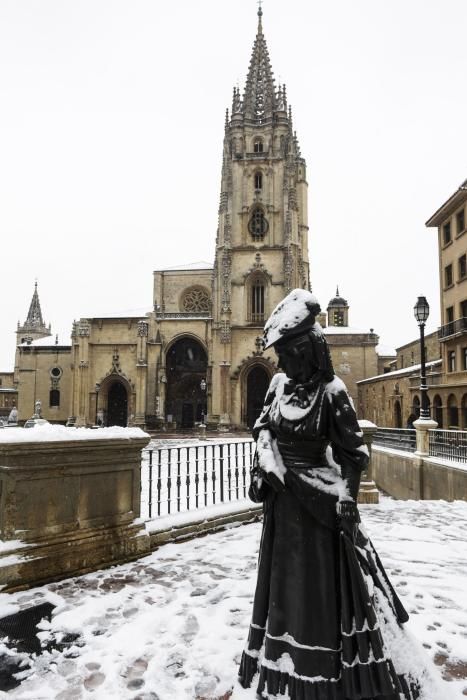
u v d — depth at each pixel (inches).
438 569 245.3
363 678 112.7
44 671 150.7
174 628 178.5
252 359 2251.5
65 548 234.1
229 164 2420.0
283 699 118.1
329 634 117.0
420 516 380.5
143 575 237.1
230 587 219.8
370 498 444.1
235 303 2327.8
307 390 131.2
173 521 297.4
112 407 2493.8
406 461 792.3
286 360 134.3
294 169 2475.4
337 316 3144.7
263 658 125.6
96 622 184.4
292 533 125.2
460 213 1444.4
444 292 1557.6
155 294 2684.5
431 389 1337.4
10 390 3307.1
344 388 130.1
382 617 120.6
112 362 2422.5
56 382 2650.1
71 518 239.1
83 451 241.1
